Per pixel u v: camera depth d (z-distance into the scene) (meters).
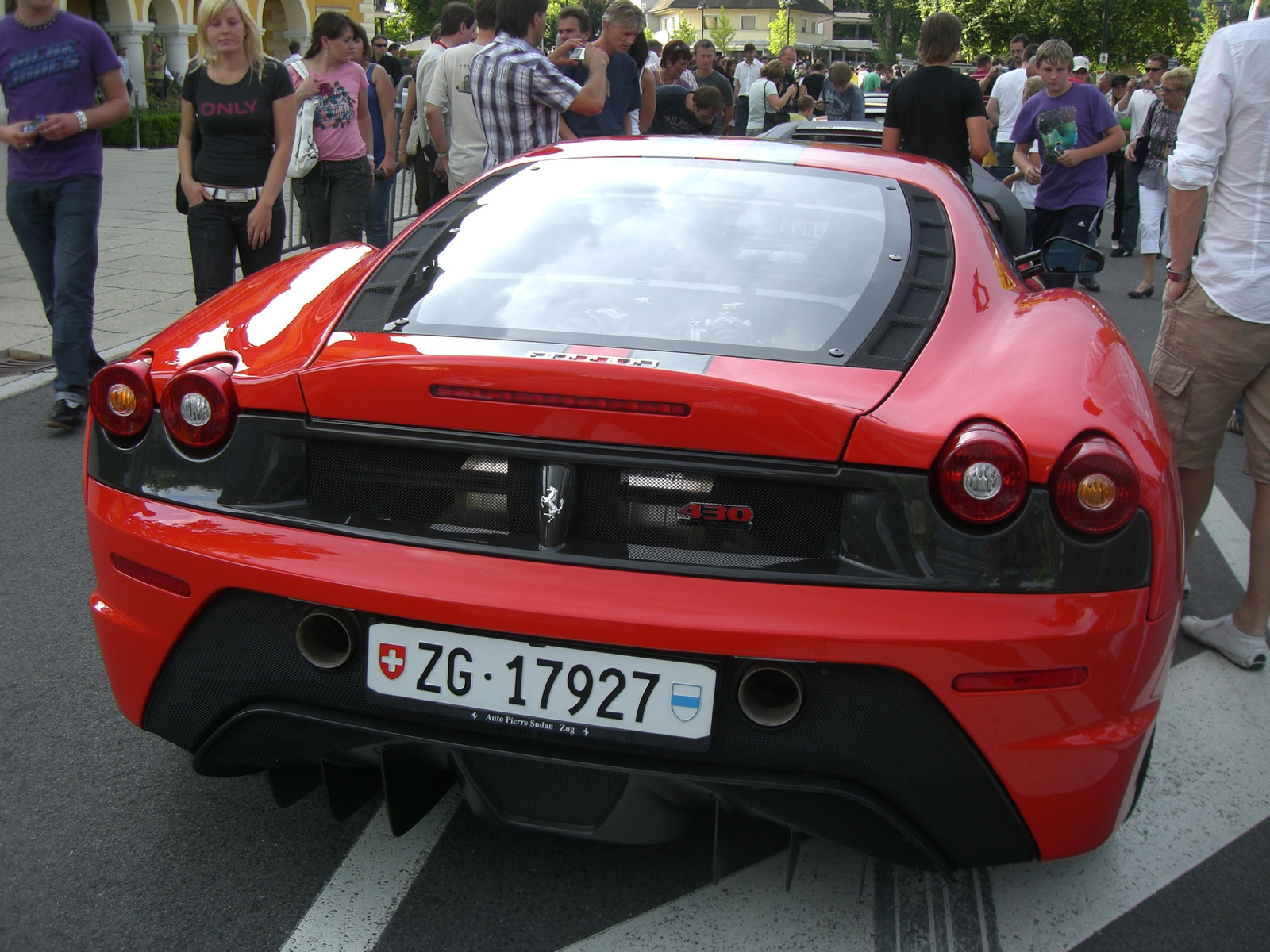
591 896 2.05
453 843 2.19
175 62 25.34
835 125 6.45
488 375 1.73
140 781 2.39
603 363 1.71
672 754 1.72
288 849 2.17
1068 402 1.77
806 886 2.09
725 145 2.80
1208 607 3.53
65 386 4.69
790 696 1.73
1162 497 1.76
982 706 1.67
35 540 3.63
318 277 2.46
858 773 1.70
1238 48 2.87
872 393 1.76
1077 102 7.32
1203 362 3.02
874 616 1.65
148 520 1.92
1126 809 1.96
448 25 7.98
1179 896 2.13
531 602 1.70
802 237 2.30
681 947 1.92
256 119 4.95
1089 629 1.66
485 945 1.92
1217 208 2.97
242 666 1.88
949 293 2.11
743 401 1.67
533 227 2.38
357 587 1.76
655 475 1.74
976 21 51.81
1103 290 9.20
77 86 4.57
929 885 2.12
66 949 1.88
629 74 7.19
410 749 1.86
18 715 2.62
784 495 1.72
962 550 1.68
